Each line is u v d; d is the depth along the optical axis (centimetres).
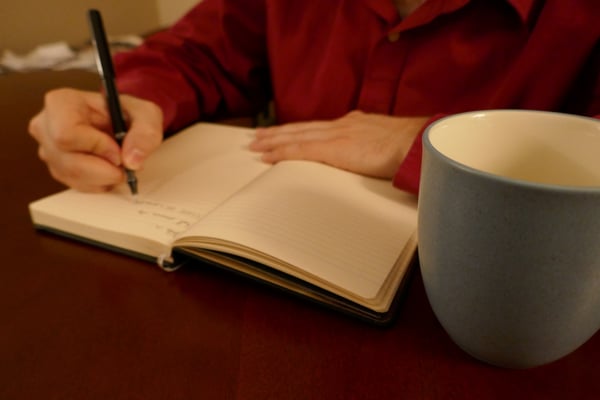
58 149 42
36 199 46
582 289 19
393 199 39
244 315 29
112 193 42
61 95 46
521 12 50
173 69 68
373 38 62
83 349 26
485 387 23
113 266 34
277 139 51
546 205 17
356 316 28
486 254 19
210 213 35
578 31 50
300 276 28
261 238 31
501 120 26
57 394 23
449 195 20
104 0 167
